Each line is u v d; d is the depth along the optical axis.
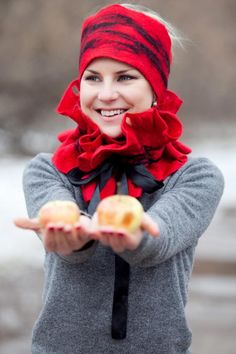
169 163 3.68
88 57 3.61
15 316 8.27
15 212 15.37
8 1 33.47
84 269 3.57
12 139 28.00
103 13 3.64
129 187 3.56
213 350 7.33
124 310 3.52
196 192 3.62
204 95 43.16
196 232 3.55
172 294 3.57
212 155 31.05
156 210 3.44
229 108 43.50
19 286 9.70
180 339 3.59
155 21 3.67
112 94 3.59
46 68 30.66
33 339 3.65
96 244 3.30
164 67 3.71
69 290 3.58
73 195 3.66
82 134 3.74
